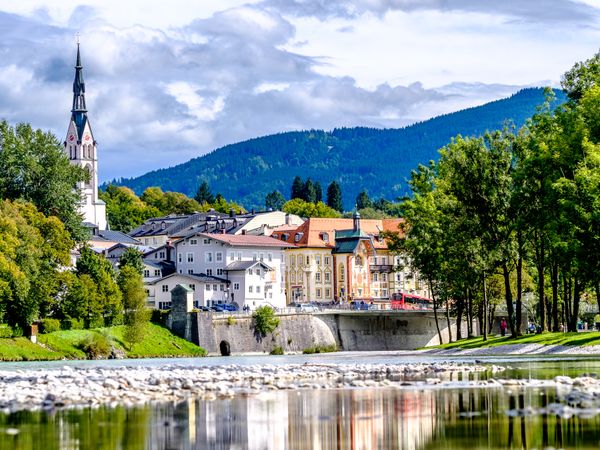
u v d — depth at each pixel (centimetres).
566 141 12375
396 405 6222
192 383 7556
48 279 17562
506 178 14388
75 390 7031
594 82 13250
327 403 6378
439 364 10400
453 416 5678
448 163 15112
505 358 12088
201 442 5041
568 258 12012
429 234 17275
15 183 19850
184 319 19750
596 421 5353
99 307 18450
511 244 14662
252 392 7119
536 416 5559
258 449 4862
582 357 11881
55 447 4869
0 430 5325
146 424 5553
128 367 11125
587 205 11581
